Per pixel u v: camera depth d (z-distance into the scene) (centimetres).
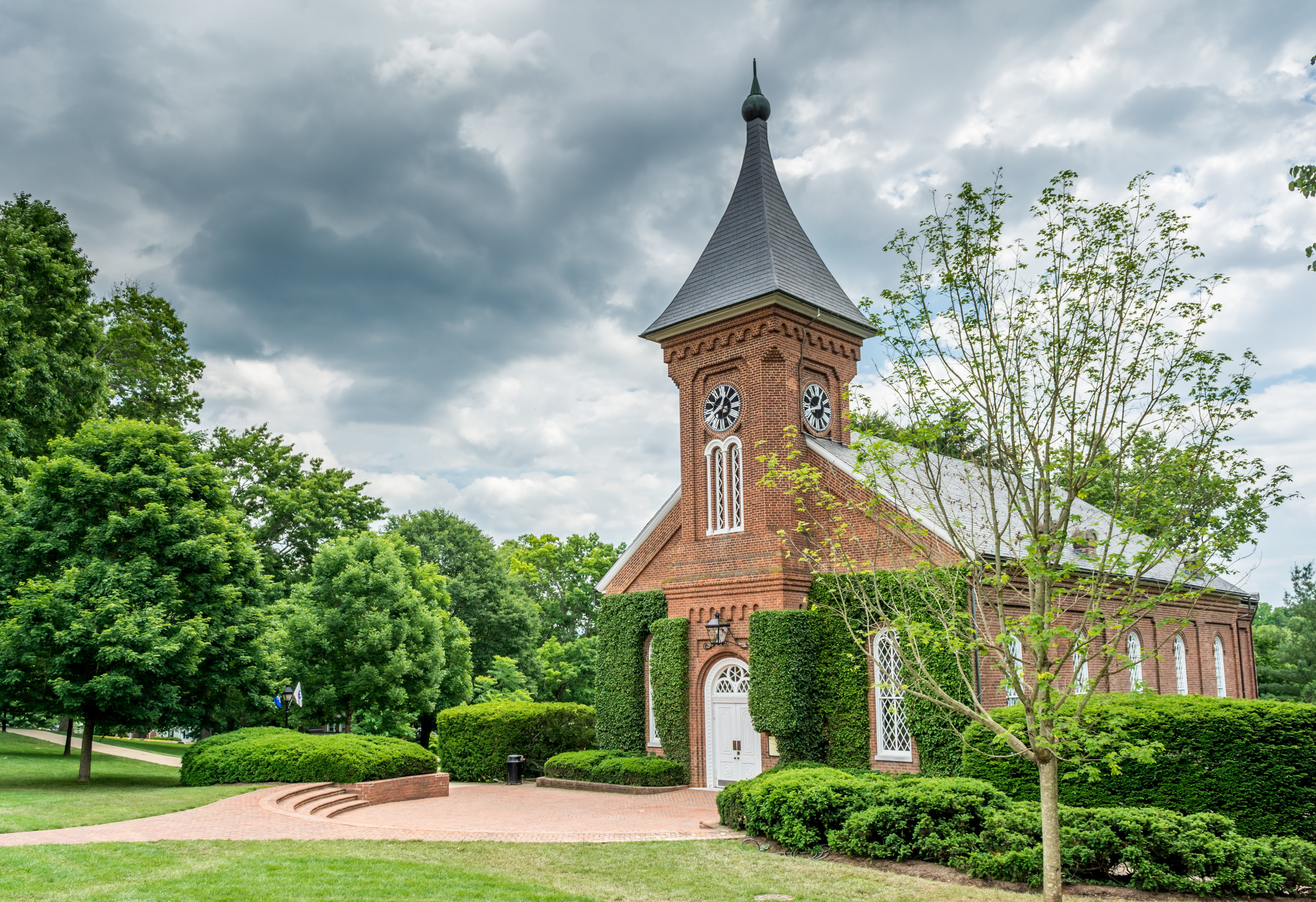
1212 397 1137
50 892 1121
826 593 2564
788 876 1374
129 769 3127
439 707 4431
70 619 2409
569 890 1253
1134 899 1251
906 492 2136
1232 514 1092
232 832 1623
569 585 7050
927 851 1442
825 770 1814
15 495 2969
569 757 2931
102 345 4122
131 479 2614
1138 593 1077
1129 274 1157
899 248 1280
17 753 3272
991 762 1791
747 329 2838
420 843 1598
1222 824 1334
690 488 2925
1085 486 1159
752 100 3192
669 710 2783
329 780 2419
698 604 2786
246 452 5034
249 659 2697
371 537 3938
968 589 2175
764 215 2970
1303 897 1272
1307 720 1480
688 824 2000
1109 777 1641
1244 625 3847
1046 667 1057
